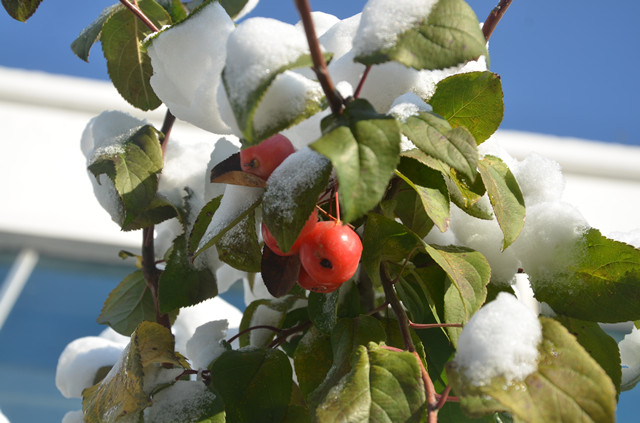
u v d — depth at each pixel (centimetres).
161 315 45
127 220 42
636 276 37
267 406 38
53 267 116
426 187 35
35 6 42
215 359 41
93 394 40
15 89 125
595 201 132
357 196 29
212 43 38
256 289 49
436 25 32
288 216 33
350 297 39
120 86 47
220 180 35
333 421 32
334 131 30
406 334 36
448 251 36
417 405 33
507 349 31
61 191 118
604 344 38
